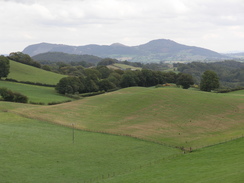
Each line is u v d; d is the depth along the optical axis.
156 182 37.62
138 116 81.69
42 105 103.00
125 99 99.69
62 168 46.44
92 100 102.19
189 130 70.25
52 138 61.56
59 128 70.19
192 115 82.94
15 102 101.88
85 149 56.31
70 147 56.88
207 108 90.38
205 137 64.88
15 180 40.34
